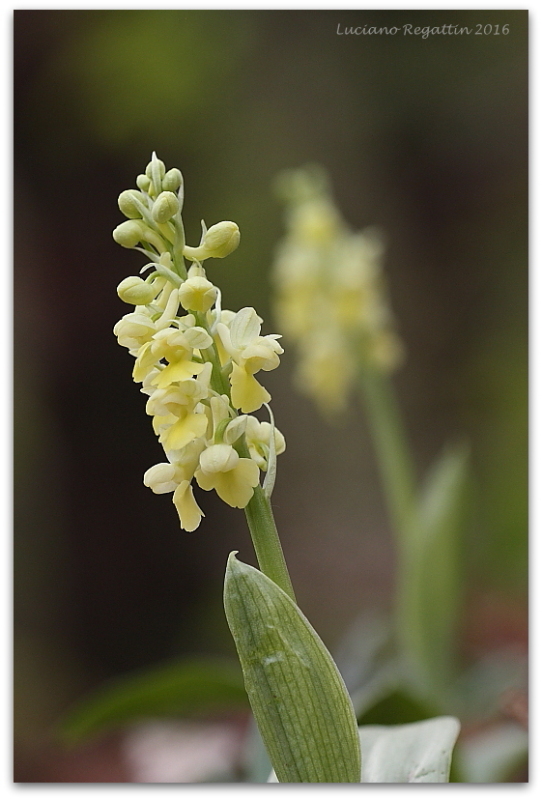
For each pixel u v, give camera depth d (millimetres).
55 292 1747
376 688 709
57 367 1722
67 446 1697
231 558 584
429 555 951
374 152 2002
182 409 581
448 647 954
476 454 1810
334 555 1772
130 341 588
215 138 1910
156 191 589
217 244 587
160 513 1718
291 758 587
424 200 2023
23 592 1600
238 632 586
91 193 1810
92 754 1207
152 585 1687
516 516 1614
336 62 1977
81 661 1604
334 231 1081
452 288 1991
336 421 1884
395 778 626
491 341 1924
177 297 585
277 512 1846
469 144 1998
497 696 914
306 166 1950
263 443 593
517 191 1976
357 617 1590
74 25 1825
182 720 996
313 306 1060
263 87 1951
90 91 1831
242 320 587
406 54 1981
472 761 755
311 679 586
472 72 1977
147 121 1858
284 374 1879
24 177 1771
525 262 1943
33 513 1638
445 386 1919
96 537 1683
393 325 1966
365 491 1866
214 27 1903
